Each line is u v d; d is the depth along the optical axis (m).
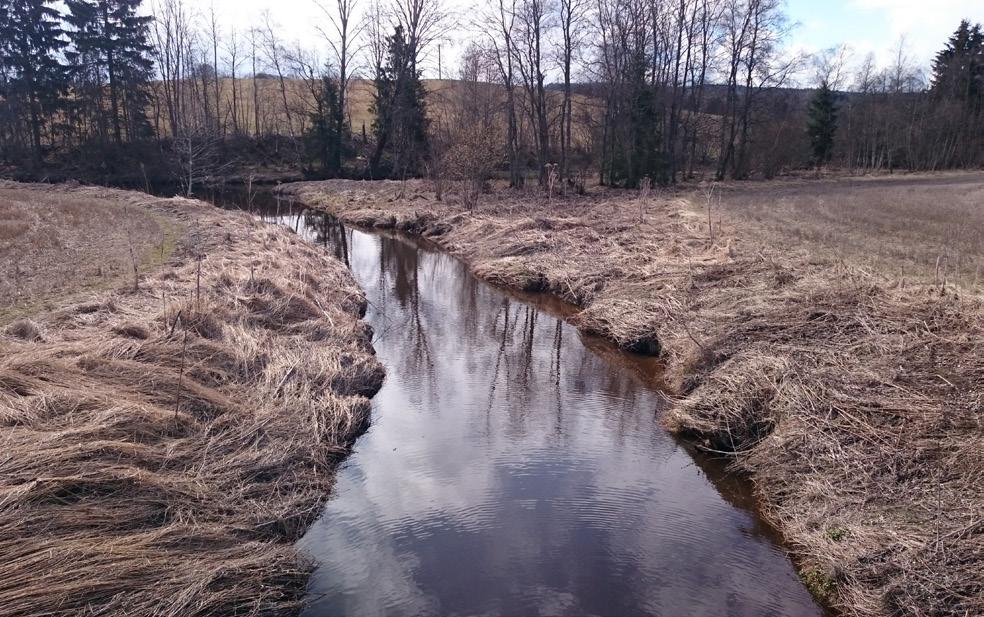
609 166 35.19
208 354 7.89
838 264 11.10
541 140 30.53
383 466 7.34
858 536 5.39
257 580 4.95
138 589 4.40
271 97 53.69
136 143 41.19
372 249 21.33
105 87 42.91
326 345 9.64
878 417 6.63
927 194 26.52
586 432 8.41
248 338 8.62
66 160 39.88
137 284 10.27
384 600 5.18
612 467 7.50
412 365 10.74
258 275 11.39
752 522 6.45
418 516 6.40
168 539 4.92
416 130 40.78
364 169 42.28
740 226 16.86
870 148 52.34
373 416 8.58
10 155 39.41
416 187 31.67
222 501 5.64
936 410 6.38
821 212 20.14
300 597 5.17
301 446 6.81
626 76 31.92
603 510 6.61
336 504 6.52
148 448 5.80
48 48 40.28
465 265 18.88
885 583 4.94
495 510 6.56
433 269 18.45
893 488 5.74
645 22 32.12
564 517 6.46
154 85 47.16
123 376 6.77
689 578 5.57
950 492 5.43
